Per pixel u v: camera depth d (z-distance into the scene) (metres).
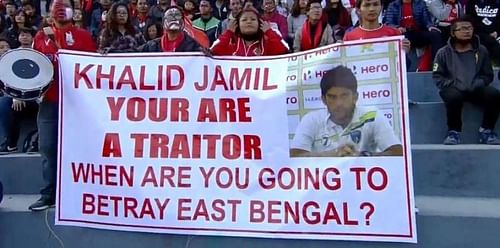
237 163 4.02
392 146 3.79
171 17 5.11
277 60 4.03
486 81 4.97
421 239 3.93
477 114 5.05
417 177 4.59
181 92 4.12
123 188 4.16
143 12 8.48
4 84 4.16
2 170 5.16
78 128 4.23
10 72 4.21
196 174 4.07
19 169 5.13
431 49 7.01
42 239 4.36
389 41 3.83
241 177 4.00
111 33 6.08
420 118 5.22
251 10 4.85
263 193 3.97
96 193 4.21
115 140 4.18
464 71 4.98
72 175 4.24
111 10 6.10
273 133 3.98
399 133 3.79
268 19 7.84
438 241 3.91
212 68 4.10
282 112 3.98
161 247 4.12
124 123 4.18
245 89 4.04
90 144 4.21
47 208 4.38
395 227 3.76
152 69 4.16
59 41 4.86
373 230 3.80
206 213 4.04
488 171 4.44
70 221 4.24
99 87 4.22
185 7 8.29
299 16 7.84
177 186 4.09
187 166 4.08
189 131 4.09
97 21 9.10
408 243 3.79
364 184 3.82
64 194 4.25
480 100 4.95
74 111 4.24
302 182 3.91
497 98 4.84
